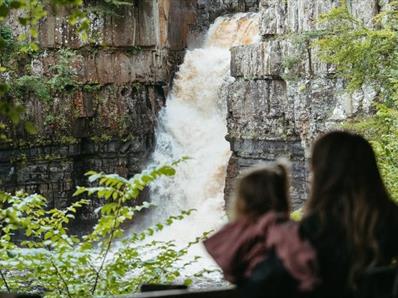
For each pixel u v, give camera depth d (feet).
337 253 17.48
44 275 34.06
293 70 124.98
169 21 157.38
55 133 140.05
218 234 18.45
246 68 137.08
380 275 17.61
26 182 138.21
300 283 16.84
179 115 152.66
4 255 33.09
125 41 145.18
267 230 17.84
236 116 139.74
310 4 121.29
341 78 115.65
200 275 38.04
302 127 123.75
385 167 75.20
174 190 146.72
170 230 137.80
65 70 139.44
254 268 17.29
